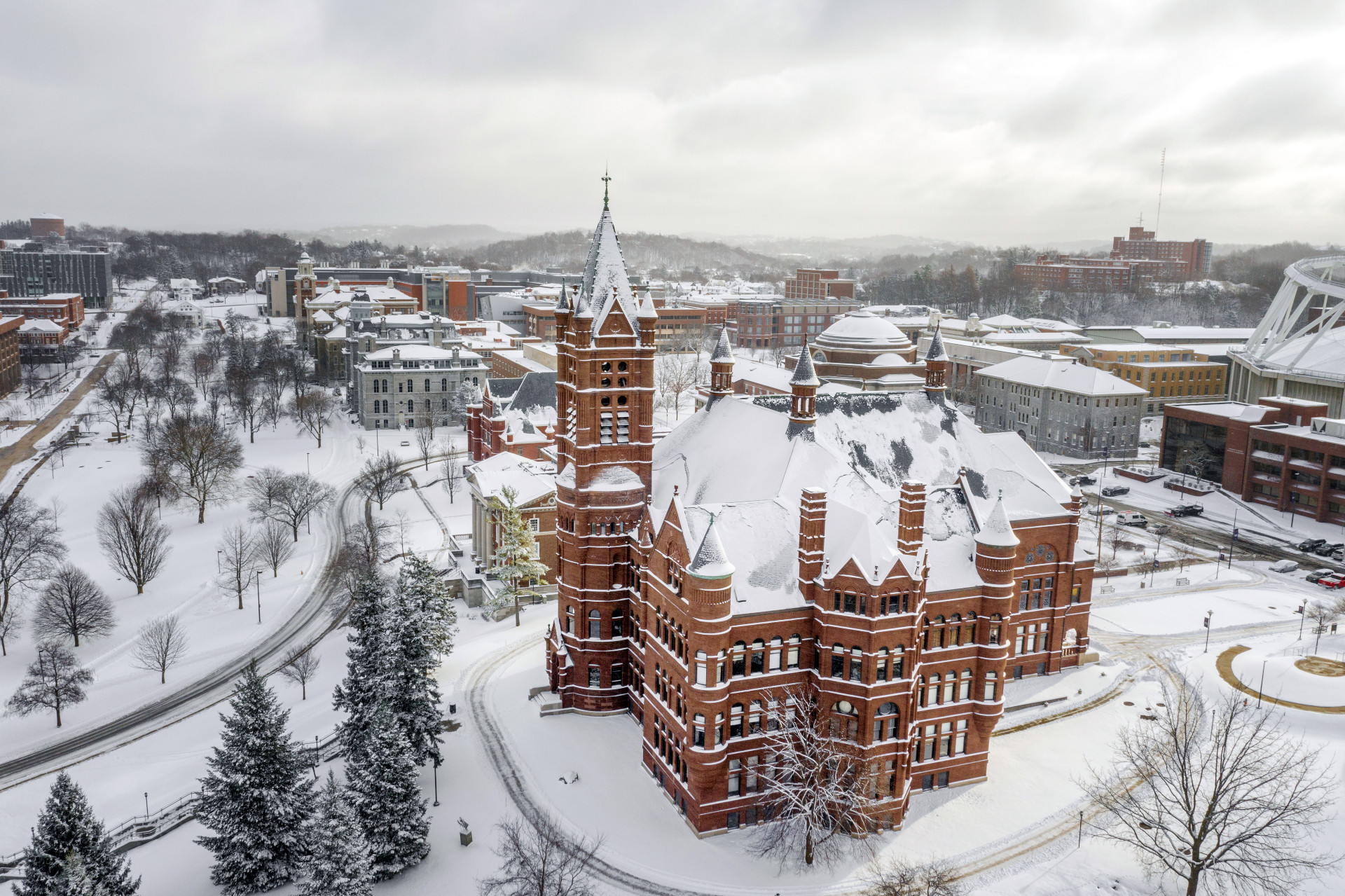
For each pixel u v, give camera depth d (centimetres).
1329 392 18875
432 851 7312
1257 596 12675
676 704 7738
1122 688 10000
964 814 7769
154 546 13762
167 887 7138
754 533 7794
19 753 9375
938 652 7912
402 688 8156
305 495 15725
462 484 18125
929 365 10575
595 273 9044
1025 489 9956
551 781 8212
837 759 7406
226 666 11238
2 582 12925
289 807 7050
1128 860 7150
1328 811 7500
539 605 12475
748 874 6988
